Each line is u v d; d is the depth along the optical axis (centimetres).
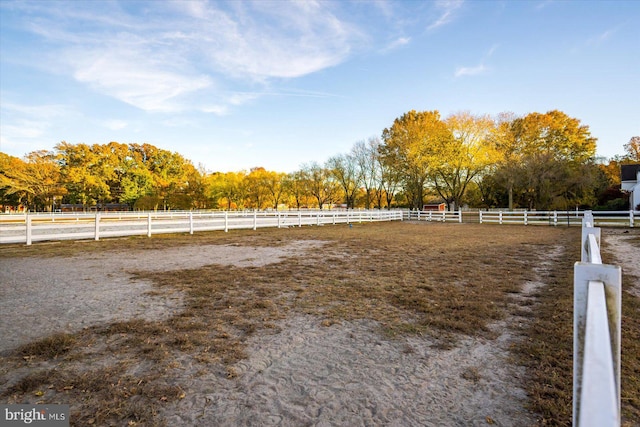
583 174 3042
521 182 3222
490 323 458
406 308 521
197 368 334
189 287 633
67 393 287
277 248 1182
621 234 1617
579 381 130
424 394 294
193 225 1805
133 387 297
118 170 5634
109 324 443
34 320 455
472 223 2833
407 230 2047
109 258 950
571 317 469
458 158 3566
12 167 4625
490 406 275
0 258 942
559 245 1262
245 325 448
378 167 5200
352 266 845
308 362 351
